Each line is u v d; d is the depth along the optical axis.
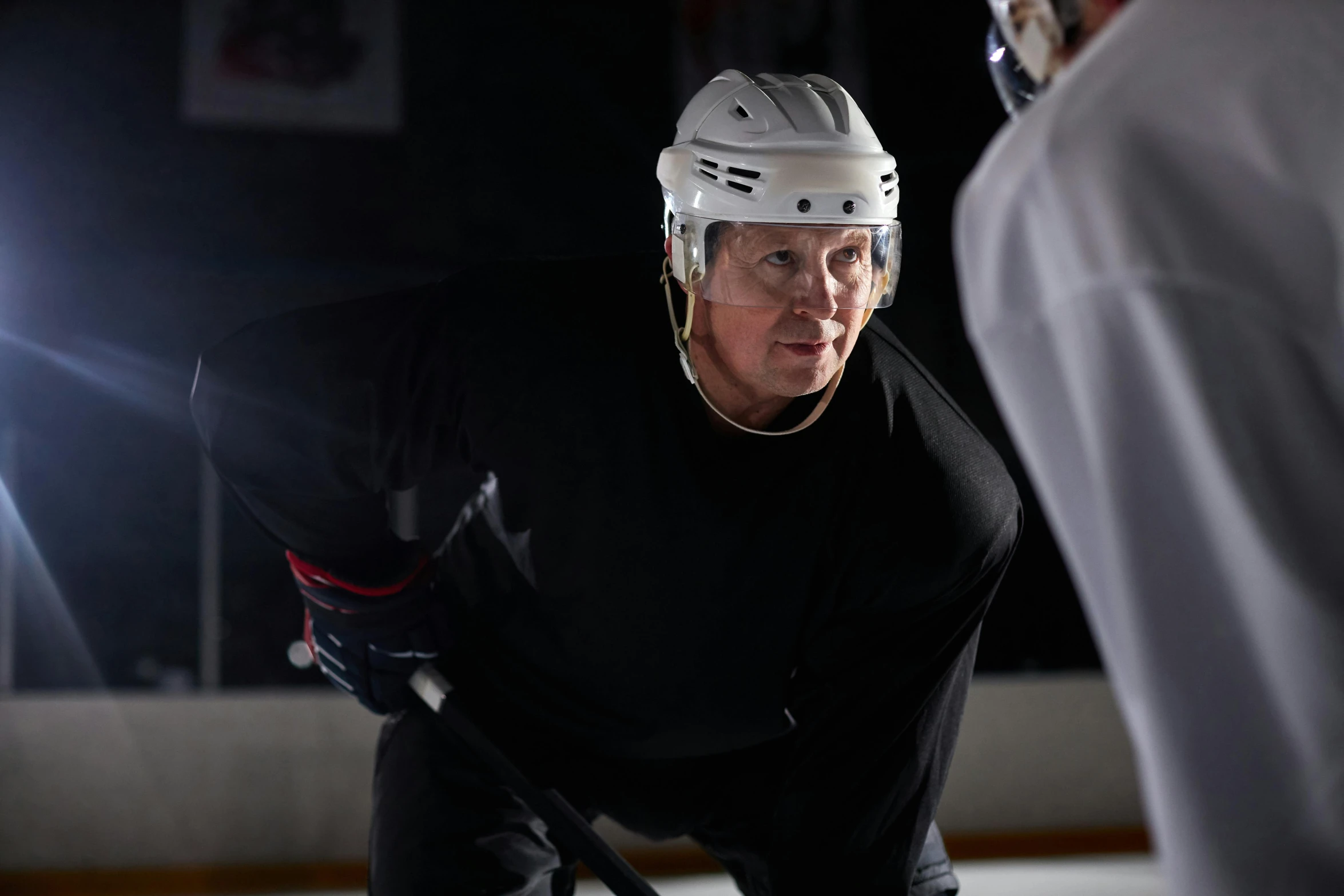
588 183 6.33
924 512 1.34
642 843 4.28
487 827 1.49
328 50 6.12
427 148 6.20
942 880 1.57
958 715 1.48
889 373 1.38
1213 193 0.60
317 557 1.57
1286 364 0.59
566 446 1.38
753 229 1.22
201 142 6.02
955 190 6.41
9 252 5.82
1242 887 0.60
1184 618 0.61
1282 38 0.61
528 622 1.54
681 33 6.36
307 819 4.25
